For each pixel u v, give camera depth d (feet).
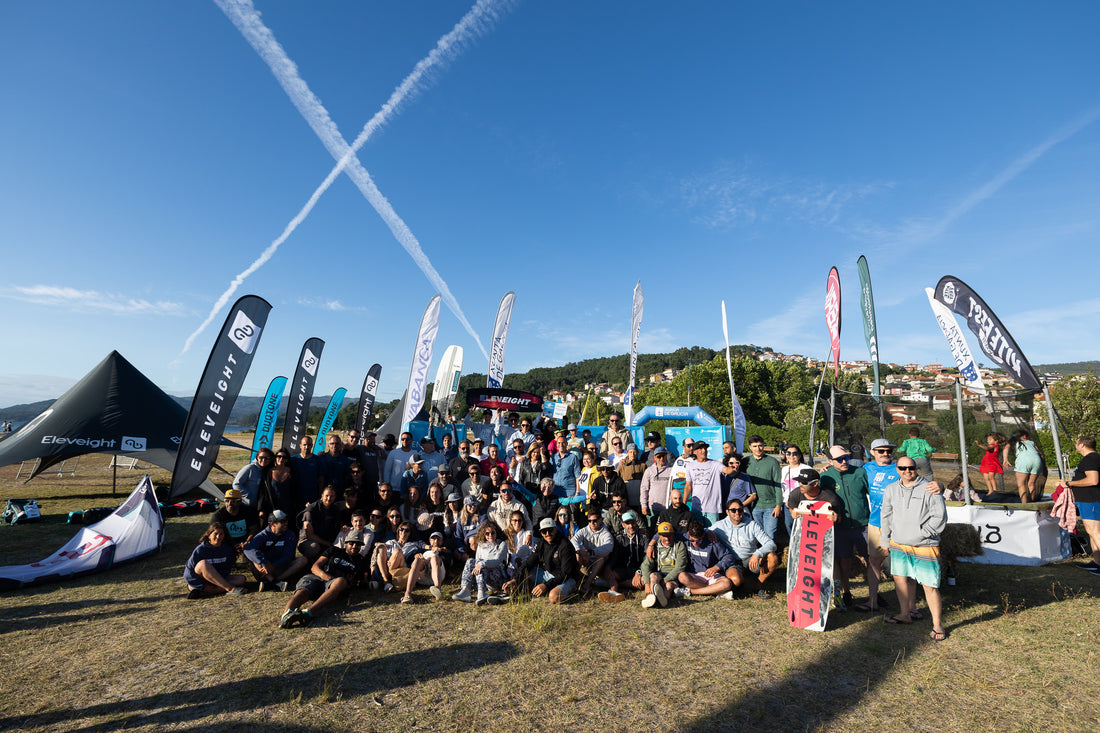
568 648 16.44
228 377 31.60
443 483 27.27
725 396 179.42
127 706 12.75
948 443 30.22
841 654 15.80
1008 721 11.98
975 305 28.43
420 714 12.36
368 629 18.22
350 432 33.88
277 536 23.32
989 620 18.45
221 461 85.40
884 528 18.40
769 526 24.76
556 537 22.95
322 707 12.68
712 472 26.45
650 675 14.47
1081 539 28.78
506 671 14.73
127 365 48.55
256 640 17.08
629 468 31.32
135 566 26.53
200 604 20.93
